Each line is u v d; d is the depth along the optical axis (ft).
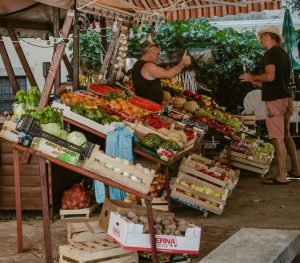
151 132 23.36
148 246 16.31
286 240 16.30
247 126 41.16
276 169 37.14
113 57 29.53
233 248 15.62
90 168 16.14
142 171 16.21
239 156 33.83
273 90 29.35
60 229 21.84
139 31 29.99
